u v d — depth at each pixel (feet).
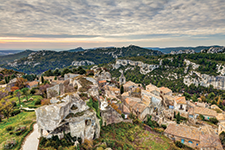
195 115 220.23
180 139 150.20
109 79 349.61
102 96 211.00
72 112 104.83
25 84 256.32
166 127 175.01
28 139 97.40
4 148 85.81
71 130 95.50
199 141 141.18
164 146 138.21
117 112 167.53
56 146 88.79
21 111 147.23
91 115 109.19
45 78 335.47
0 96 190.80
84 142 100.94
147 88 283.38
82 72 338.34
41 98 190.08
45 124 92.07
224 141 150.92
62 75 349.61
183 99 228.84
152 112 209.15
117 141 126.00
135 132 154.92
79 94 128.36
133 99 228.63
